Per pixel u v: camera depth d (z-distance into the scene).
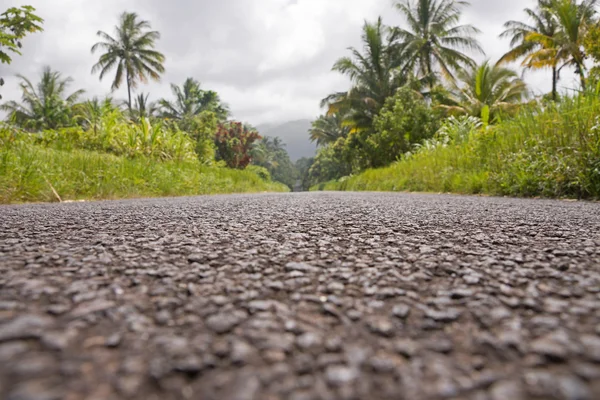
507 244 1.58
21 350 0.59
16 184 4.91
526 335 0.68
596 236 1.74
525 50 20.23
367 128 21.62
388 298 0.90
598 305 0.82
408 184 10.12
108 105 11.30
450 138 11.78
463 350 0.63
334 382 0.53
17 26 8.75
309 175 66.38
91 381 0.51
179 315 0.77
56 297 0.85
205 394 0.50
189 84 36.84
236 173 15.94
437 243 1.64
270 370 0.56
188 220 2.56
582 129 4.81
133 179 7.19
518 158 5.77
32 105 26.66
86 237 1.77
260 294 0.92
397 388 0.52
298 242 1.69
